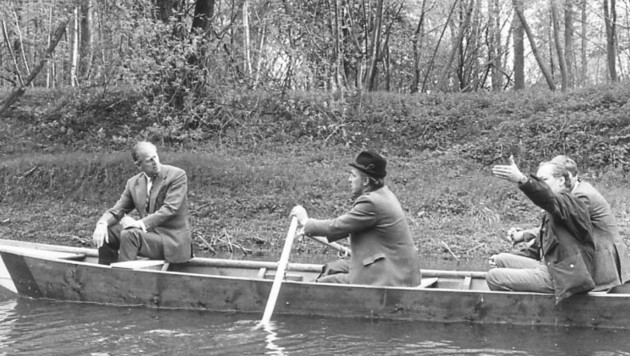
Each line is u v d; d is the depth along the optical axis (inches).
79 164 610.5
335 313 261.4
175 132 686.5
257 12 770.2
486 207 548.1
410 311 255.9
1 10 714.8
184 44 652.1
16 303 286.7
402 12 948.0
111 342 225.5
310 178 598.9
